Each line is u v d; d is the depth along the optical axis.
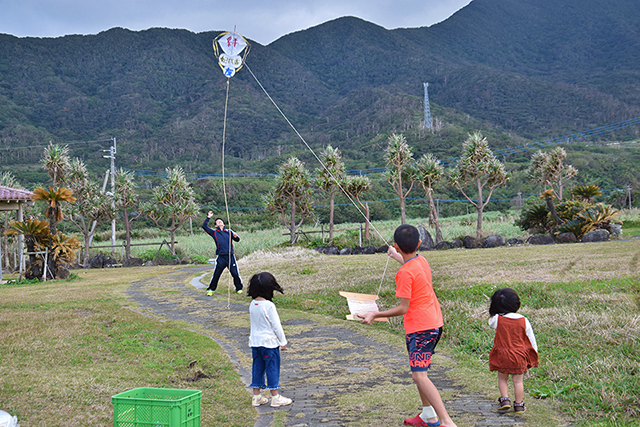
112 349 6.62
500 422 3.82
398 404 4.39
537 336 6.37
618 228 26.61
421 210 79.31
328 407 4.42
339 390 4.97
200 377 5.44
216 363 6.08
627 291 8.84
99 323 8.52
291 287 13.08
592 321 6.73
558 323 6.88
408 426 3.83
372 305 3.94
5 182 32.78
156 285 15.70
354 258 21.98
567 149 150.75
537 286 9.98
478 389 4.78
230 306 10.82
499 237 27.03
